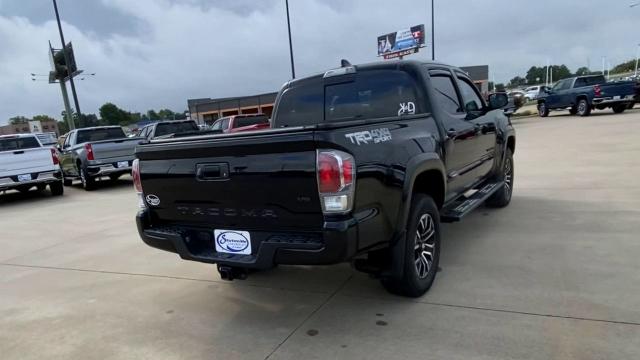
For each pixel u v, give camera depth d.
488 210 6.45
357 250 2.99
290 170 2.95
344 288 4.16
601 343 2.91
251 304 3.99
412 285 3.66
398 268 3.50
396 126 3.53
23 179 11.36
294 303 3.93
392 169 3.28
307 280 4.43
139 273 5.03
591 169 8.91
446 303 3.65
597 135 14.22
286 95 5.11
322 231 2.93
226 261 3.33
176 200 3.60
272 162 3.01
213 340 3.41
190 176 3.42
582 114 22.67
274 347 3.23
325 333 3.36
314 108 4.94
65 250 6.26
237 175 3.18
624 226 5.21
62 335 3.68
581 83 23.41
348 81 4.68
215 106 60.97
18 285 4.96
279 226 3.15
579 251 4.52
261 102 56.12
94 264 5.51
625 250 4.45
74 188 14.00
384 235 3.25
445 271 4.29
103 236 6.91
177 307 4.05
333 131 2.87
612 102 21.56
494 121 5.90
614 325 3.11
